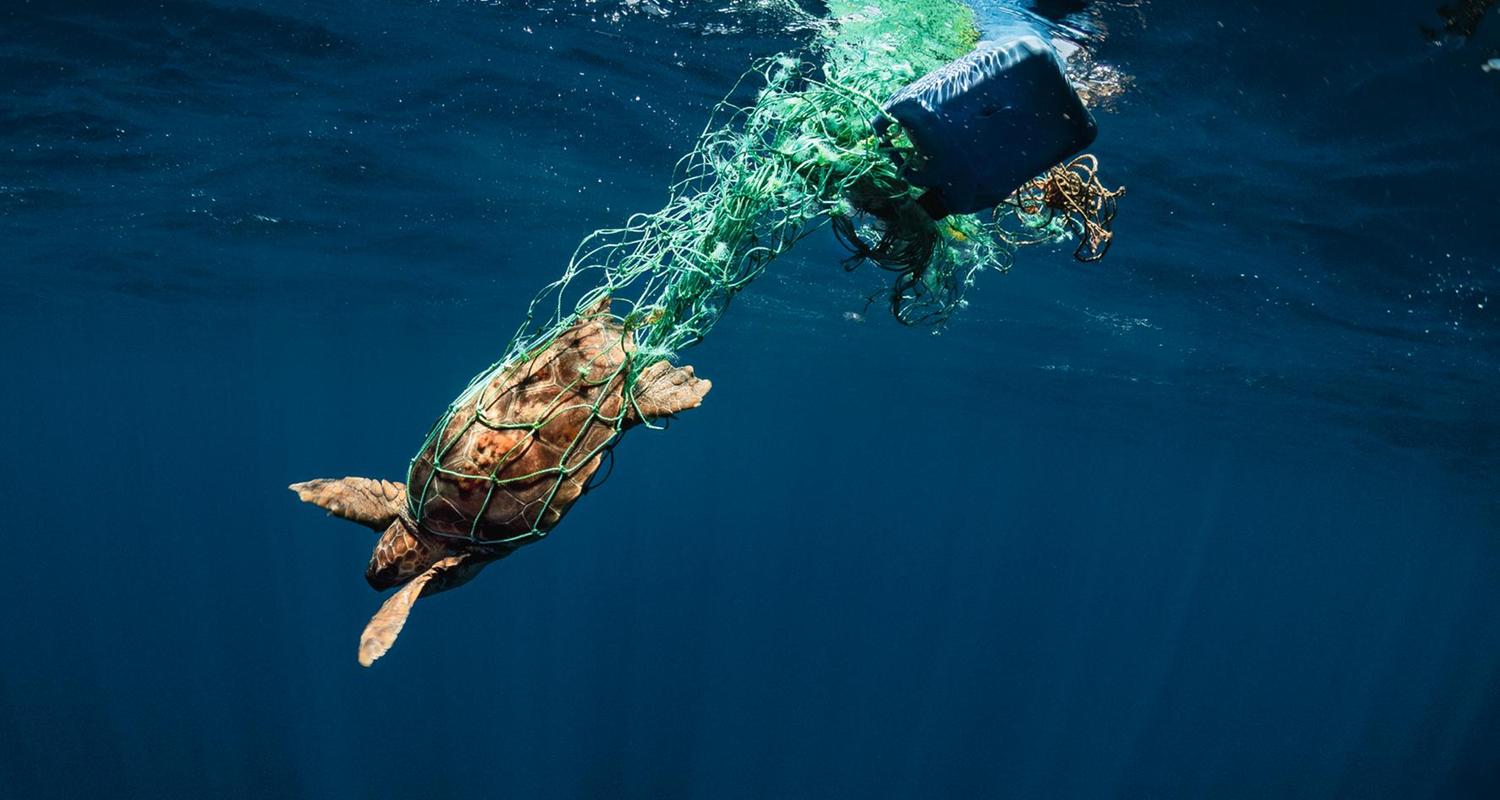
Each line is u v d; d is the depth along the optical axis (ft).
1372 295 41.06
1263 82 24.23
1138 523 302.04
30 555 252.83
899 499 371.97
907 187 9.83
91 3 28.27
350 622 148.36
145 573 213.87
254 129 39.19
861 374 112.88
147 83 34.42
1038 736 121.90
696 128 36.19
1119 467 180.55
